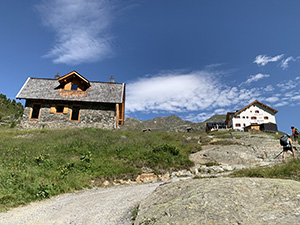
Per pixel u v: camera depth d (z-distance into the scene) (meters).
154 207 4.84
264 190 4.46
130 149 14.65
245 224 3.33
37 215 6.12
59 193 8.59
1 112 59.22
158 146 14.96
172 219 3.85
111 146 14.95
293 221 3.12
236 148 16.09
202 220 3.61
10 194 7.63
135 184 10.56
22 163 10.88
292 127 20.61
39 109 25.28
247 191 4.46
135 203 6.66
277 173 7.54
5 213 6.35
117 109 28.39
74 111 25.83
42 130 21.31
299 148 15.58
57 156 12.39
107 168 11.64
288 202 3.78
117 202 7.02
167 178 11.52
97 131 20.67
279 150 15.30
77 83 26.95
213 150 15.93
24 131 21.25
